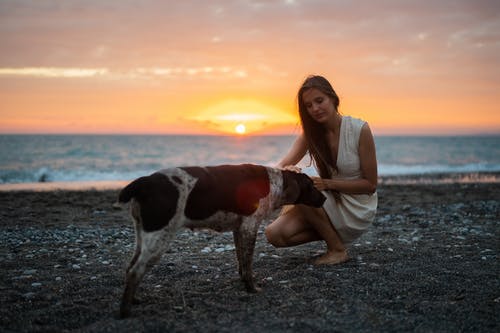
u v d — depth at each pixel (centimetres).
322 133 524
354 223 534
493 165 3219
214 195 402
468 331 346
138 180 379
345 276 490
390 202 1195
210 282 485
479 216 929
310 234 558
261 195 439
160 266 550
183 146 5728
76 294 444
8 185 1800
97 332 348
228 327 355
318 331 346
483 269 516
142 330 351
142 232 374
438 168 2922
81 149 4544
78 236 754
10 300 425
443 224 839
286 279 488
